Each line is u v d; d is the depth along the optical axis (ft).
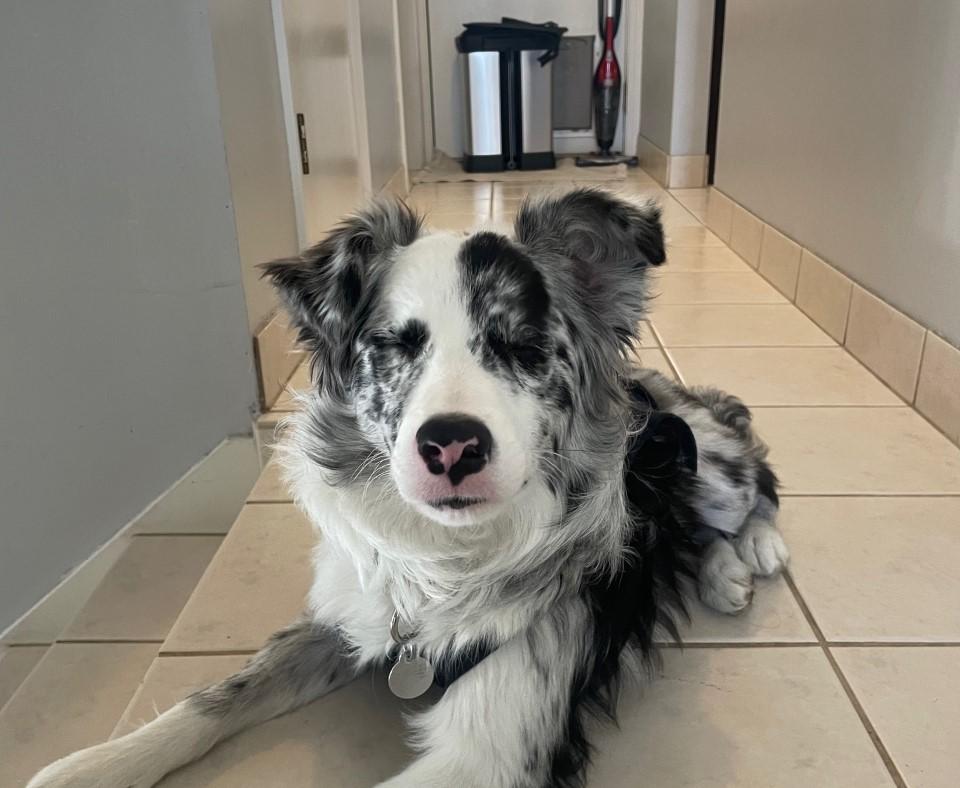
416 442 3.73
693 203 17.02
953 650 4.93
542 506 4.35
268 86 8.31
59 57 6.59
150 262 7.19
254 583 5.71
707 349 9.44
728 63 13.92
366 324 4.36
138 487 7.83
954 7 7.08
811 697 4.60
